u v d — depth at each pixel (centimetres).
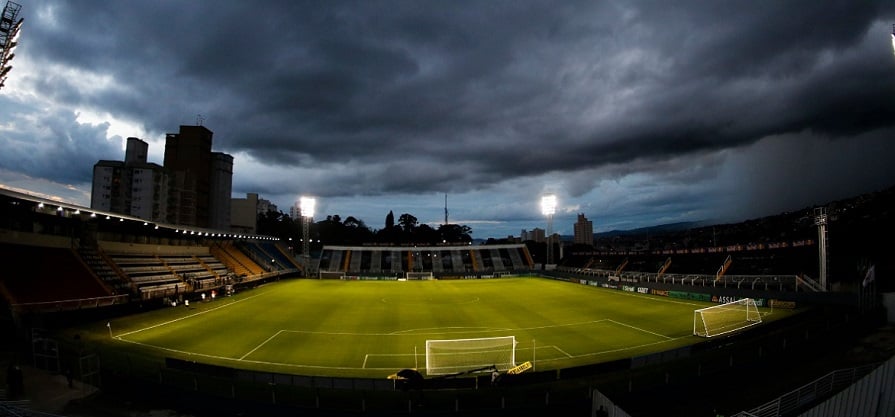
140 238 5397
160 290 4531
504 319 3794
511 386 1923
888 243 4450
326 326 3512
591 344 2852
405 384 1864
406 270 8806
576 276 7188
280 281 7469
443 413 1681
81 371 1916
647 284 5384
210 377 1909
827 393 1792
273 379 1912
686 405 1803
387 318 3891
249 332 3250
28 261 3609
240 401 1748
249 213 11656
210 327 3412
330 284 7038
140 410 1744
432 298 5284
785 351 2211
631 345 2820
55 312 3092
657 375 1975
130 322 3541
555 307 4422
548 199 9362
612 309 4212
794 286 4103
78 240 4384
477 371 2294
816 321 2786
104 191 7656
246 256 7750
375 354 2664
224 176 10438
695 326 3316
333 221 17588
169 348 2741
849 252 4594
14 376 1727
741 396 1866
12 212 3694
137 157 8175
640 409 1772
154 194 7975
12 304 2983
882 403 1530
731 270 5512
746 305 3888
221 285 5531
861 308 3008
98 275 4109
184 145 9594
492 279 7906
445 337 3119
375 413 1684
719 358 2141
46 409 1667
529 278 8019
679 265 6481
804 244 5100
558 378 1989
